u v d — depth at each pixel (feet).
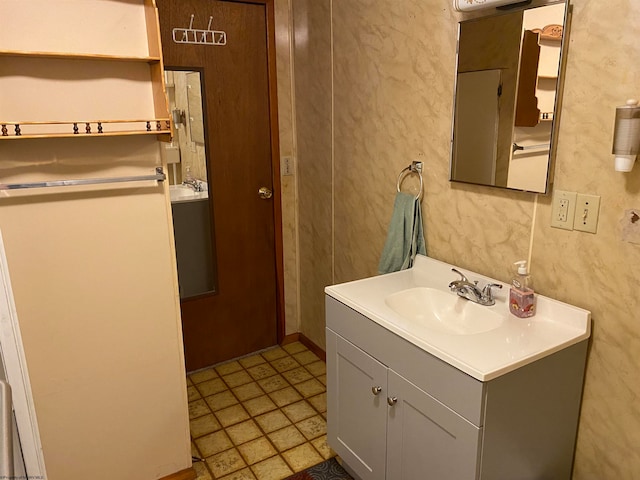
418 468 5.28
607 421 5.11
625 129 4.26
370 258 8.15
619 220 4.69
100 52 5.34
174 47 8.23
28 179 5.14
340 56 8.00
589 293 5.06
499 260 5.96
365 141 7.82
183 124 8.58
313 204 9.50
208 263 9.43
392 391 5.47
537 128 5.23
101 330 5.82
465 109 5.98
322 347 10.08
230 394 8.89
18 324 5.32
